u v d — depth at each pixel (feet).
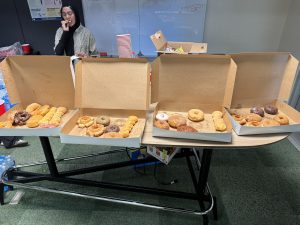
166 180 6.20
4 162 6.11
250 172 6.45
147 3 9.21
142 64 3.95
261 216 5.18
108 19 9.65
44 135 3.51
